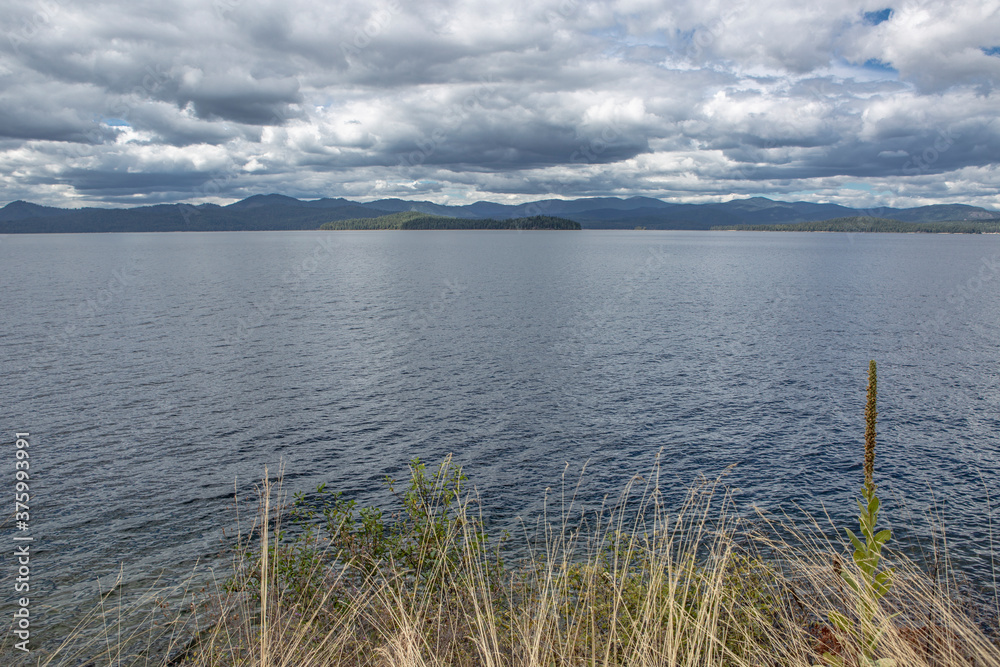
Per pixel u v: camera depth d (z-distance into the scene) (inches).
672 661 213.5
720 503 901.8
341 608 340.5
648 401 1440.7
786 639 259.6
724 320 2682.1
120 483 975.0
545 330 2418.8
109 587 677.3
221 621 379.6
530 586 362.3
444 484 437.1
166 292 3668.8
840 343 2159.2
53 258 7204.7
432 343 2146.9
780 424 1269.7
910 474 1007.0
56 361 1822.1
